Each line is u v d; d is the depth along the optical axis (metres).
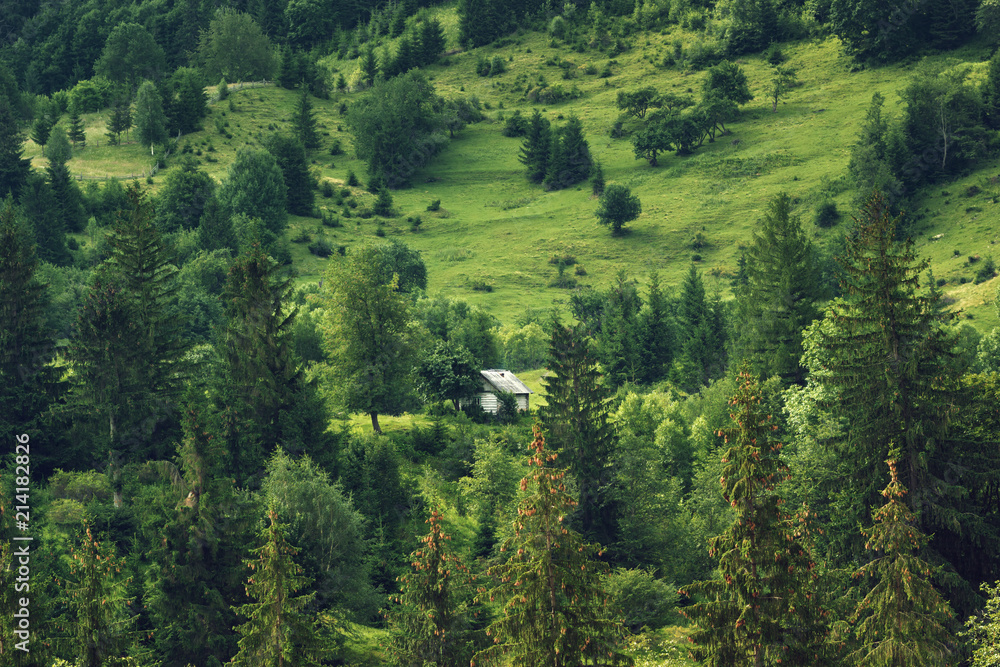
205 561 47.53
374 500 63.28
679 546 61.44
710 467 62.94
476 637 36.78
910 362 41.94
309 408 66.81
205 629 45.97
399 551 59.97
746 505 28.67
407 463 75.62
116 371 66.62
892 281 43.16
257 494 53.19
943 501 41.28
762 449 29.52
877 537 30.06
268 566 35.59
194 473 49.34
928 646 29.28
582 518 65.44
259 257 70.56
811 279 88.38
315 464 62.69
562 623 29.42
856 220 48.44
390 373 83.62
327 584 50.44
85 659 33.94
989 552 40.22
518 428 83.81
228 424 60.59
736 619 28.39
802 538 30.72
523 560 31.53
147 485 61.66
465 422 86.94
